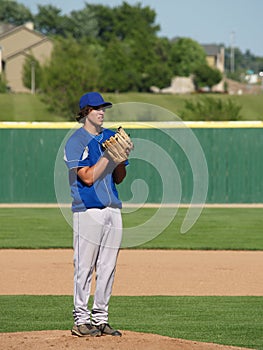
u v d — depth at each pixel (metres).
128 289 30.95
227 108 101.00
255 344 21.38
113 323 24.42
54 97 160.25
